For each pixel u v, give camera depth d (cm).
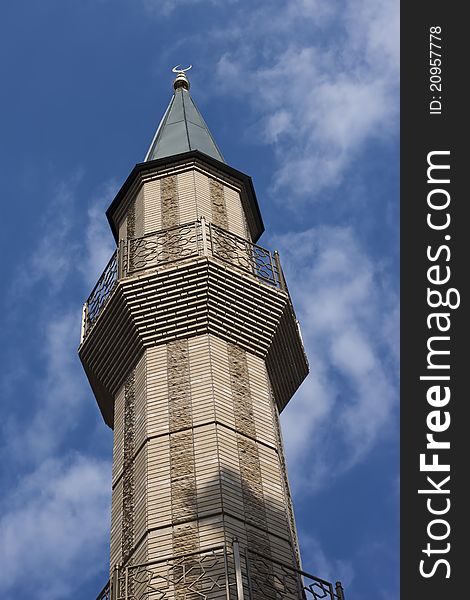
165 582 2623
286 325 3466
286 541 2830
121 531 2933
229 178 4016
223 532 2722
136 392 3231
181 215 3728
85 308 3650
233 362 3253
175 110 4491
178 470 2912
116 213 4016
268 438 3089
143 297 3331
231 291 3359
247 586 2553
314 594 2661
